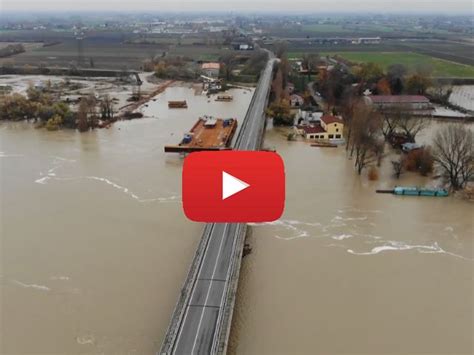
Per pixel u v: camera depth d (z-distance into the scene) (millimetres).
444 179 78562
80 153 94625
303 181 79938
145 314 47062
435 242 60344
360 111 95312
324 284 51781
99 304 48500
